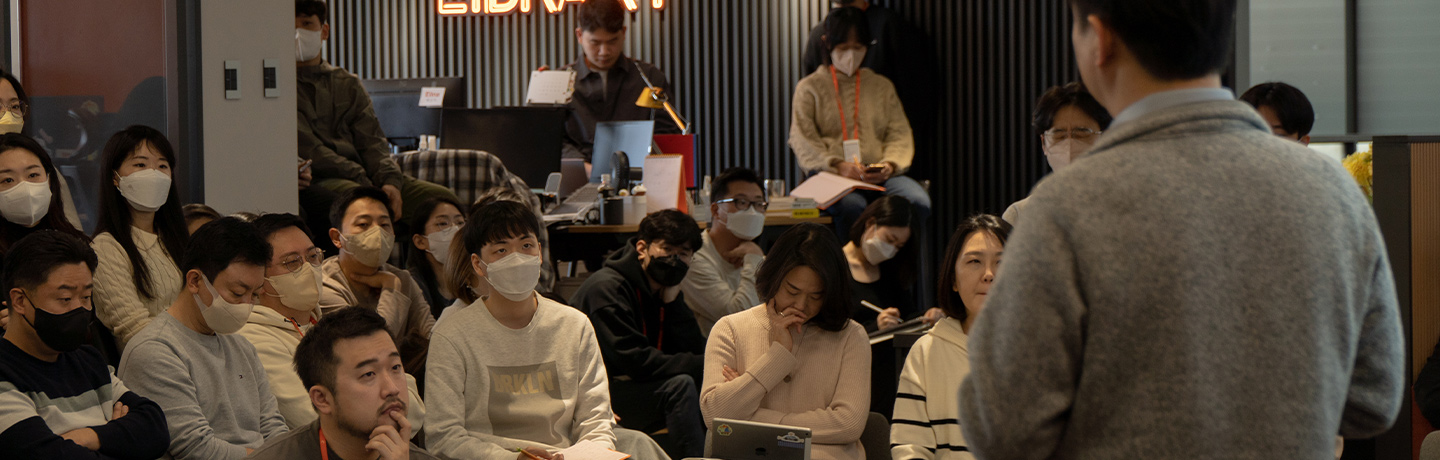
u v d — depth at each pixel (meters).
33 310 2.12
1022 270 1.11
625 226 5.09
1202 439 1.05
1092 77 1.22
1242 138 1.12
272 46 4.12
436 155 5.25
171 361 2.34
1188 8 1.11
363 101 4.91
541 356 2.70
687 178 5.95
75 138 3.94
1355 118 5.22
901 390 2.28
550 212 5.38
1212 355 1.05
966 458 2.15
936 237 7.39
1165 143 1.12
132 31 3.85
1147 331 1.06
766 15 7.96
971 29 7.23
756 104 8.02
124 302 2.71
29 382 2.12
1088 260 1.08
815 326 2.64
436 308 3.63
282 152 4.18
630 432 2.88
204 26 3.87
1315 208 1.09
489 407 2.63
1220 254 1.06
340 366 1.91
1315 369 1.06
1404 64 5.16
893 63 7.09
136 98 3.87
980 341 1.15
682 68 8.17
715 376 2.63
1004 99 7.20
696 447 3.52
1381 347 1.20
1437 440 2.28
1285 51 5.22
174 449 2.30
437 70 8.75
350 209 3.32
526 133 5.84
